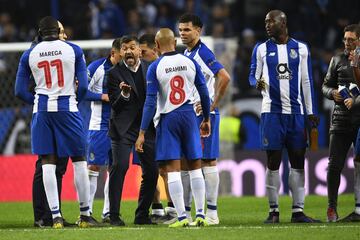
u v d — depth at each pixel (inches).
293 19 2559.1
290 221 1330.0
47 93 1219.9
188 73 1196.5
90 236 1091.9
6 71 2142.0
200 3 2726.4
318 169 2004.2
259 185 2062.0
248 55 2384.4
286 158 2032.5
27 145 2111.2
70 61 1224.2
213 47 2102.6
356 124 1307.8
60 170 1304.1
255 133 2244.1
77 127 1227.9
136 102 1282.0
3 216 1539.1
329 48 2529.5
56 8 2691.9
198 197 1211.9
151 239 1056.8
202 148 1290.6
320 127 2201.0
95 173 1422.2
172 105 1196.5
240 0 2672.2
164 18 2696.9
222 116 2182.6
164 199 1860.2
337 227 1176.2
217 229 1151.6
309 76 1314.0
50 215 1289.4
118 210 1269.7
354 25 1305.4
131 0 2768.2
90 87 1423.5
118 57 1407.5
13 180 2055.9
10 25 2645.2
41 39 1270.9
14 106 2137.1
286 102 1309.1
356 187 1318.9
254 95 2255.2
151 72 1197.7
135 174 1984.5
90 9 2669.8
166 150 1195.3
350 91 1295.5
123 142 1269.7
